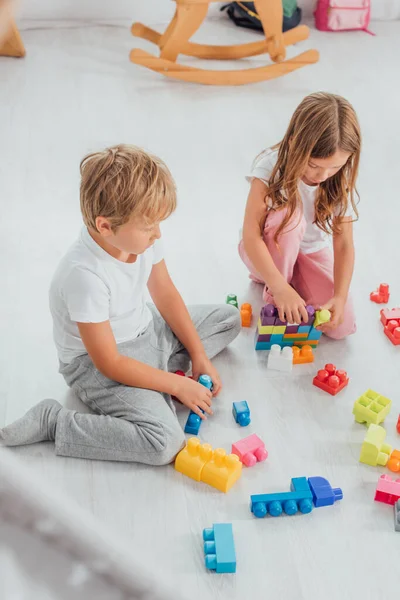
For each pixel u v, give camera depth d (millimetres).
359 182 2018
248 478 1209
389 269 1719
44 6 2688
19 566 248
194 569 1054
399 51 2705
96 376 1272
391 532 1127
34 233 1758
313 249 1554
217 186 1974
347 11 2746
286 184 1349
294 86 2465
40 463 1210
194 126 2238
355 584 1043
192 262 1701
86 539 248
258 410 1348
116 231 1113
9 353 1423
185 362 1411
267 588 1029
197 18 2379
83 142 2131
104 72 2498
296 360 1455
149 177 1091
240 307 1588
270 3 2373
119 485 1184
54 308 1234
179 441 1210
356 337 1536
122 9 2746
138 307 1294
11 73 2453
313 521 1139
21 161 2035
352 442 1291
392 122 2299
